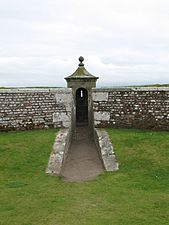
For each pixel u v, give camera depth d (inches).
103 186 371.9
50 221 278.4
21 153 468.4
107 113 598.2
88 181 392.8
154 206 312.2
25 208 308.2
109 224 271.6
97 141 533.0
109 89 597.6
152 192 349.7
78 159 493.4
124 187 366.6
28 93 587.2
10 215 292.4
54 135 539.5
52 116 596.1
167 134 545.3
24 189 361.7
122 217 287.0
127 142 503.5
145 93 585.9
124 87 594.6
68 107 596.7
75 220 280.2
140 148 479.2
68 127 593.9
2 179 393.4
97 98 600.4
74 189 363.3
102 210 302.8
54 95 596.4
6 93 577.9
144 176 400.2
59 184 380.5
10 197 337.4
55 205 315.0
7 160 446.9
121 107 594.6
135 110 590.6
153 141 502.9
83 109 741.3
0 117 576.1
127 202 322.7
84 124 737.6
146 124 587.5
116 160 450.6
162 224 273.0
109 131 567.2
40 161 444.8
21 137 535.5
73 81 682.8
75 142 604.7
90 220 280.2
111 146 489.7
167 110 577.3
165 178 390.6
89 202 323.3
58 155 458.9
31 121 589.3
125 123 594.9
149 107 585.3
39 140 516.1
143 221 278.7
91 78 682.2
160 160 440.1
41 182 385.4
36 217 287.3
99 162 473.7
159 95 581.0
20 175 406.6
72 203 320.5
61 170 430.9
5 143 506.3
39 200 328.5
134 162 442.0
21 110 584.7
